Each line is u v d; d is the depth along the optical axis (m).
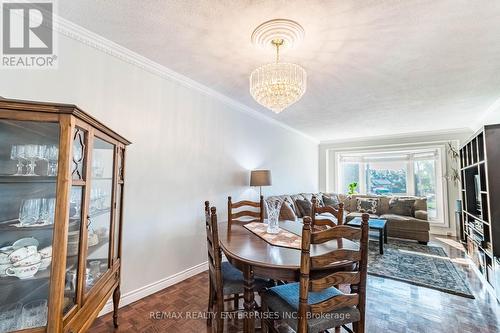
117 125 2.15
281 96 1.95
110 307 2.06
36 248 1.10
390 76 2.60
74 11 1.67
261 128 4.35
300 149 5.89
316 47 2.03
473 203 3.76
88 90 1.95
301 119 4.54
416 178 5.72
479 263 3.05
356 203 5.66
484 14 1.61
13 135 1.13
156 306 2.16
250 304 1.53
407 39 1.91
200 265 2.95
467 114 4.03
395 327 1.91
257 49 2.11
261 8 1.58
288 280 1.39
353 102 3.49
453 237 4.95
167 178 2.59
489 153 2.70
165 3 1.57
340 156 6.77
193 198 2.89
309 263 1.21
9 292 1.08
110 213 1.70
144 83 2.38
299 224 2.50
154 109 2.47
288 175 5.30
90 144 1.32
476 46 2.01
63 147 1.08
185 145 2.81
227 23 1.75
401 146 5.80
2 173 1.12
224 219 3.36
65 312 1.13
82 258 1.27
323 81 2.74
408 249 4.06
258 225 2.42
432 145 5.42
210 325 1.90
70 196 1.12
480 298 2.38
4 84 1.56
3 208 1.13
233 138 3.62
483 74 2.53
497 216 2.58
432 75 2.57
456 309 2.17
